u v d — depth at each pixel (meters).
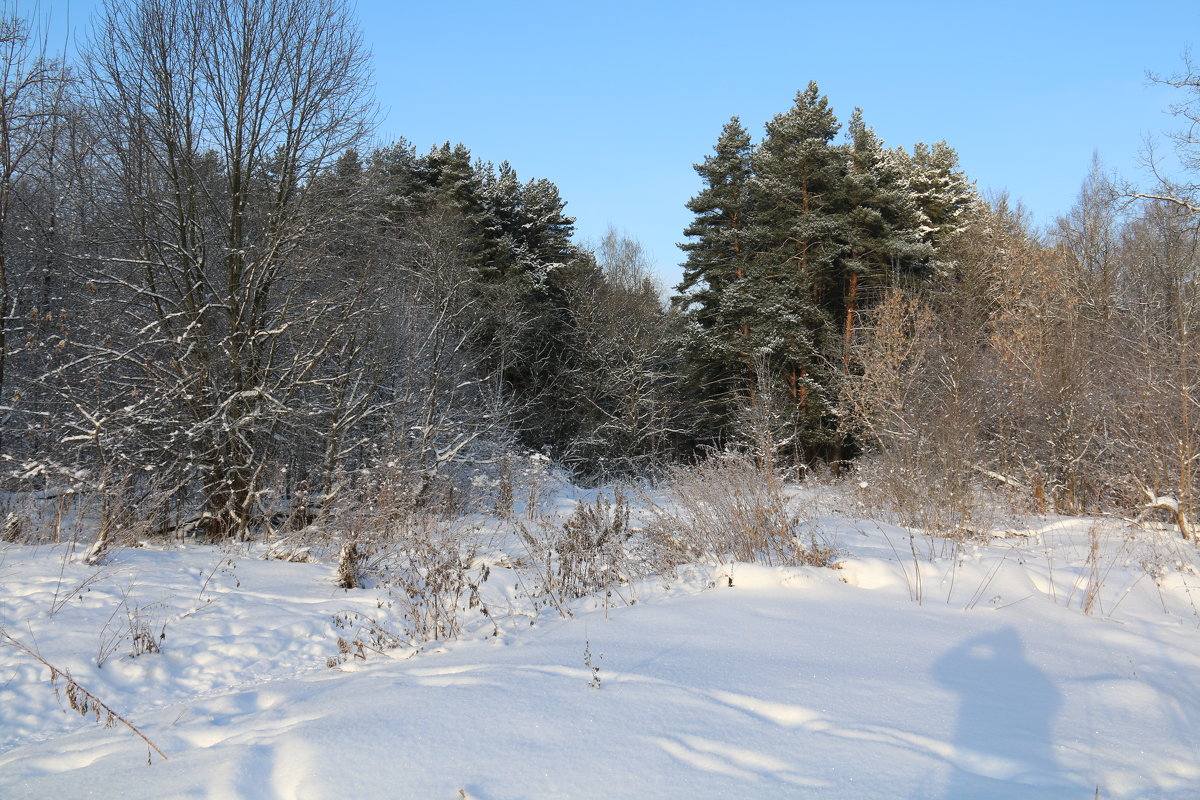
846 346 26.03
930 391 19.81
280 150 13.45
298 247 13.70
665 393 30.91
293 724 4.08
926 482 12.93
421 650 5.84
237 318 12.86
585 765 3.29
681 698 4.05
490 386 25.05
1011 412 17.33
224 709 4.75
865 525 11.05
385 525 10.10
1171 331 15.20
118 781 3.44
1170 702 4.11
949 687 4.27
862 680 4.35
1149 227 21.00
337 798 3.06
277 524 13.12
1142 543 9.98
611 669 4.62
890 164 29.45
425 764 3.32
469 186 31.16
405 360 18.31
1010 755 3.38
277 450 14.16
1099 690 4.27
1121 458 14.49
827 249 27.12
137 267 13.12
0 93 12.88
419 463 15.35
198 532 12.79
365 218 15.08
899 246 26.81
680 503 9.62
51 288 14.37
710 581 7.29
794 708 3.90
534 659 4.95
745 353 28.38
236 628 6.50
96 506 9.78
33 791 3.41
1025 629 5.61
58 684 5.15
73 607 6.57
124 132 12.34
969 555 8.48
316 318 13.28
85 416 10.81
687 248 32.31
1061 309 20.14
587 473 29.09
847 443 27.77
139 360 12.07
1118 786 3.13
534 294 31.14
